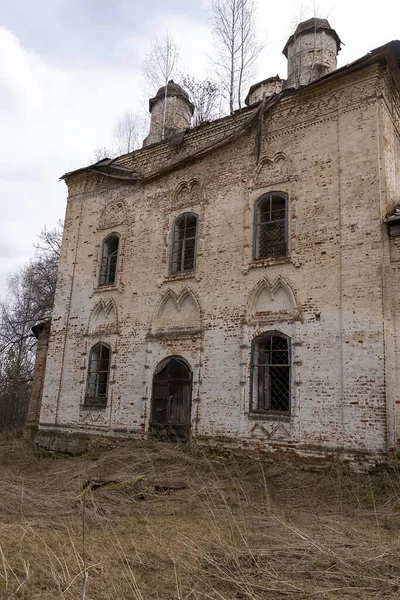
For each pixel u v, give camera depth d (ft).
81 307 54.39
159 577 16.24
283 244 40.60
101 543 20.01
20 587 14.74
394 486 29.63
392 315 33.83
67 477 35.99
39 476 38.27
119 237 53.31
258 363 39.60
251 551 18.45
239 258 42.42
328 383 35.17
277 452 36.22
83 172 59.26
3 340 101.65
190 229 47.67
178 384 43.37
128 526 23.08
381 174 36.73
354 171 37.83
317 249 38.22
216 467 36.63
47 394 54.19
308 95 41.91
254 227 42.42
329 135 40.14
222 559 17.90
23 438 57.98
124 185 54.95
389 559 17.61
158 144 52.44
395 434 31.81
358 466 32.40
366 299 34.76
